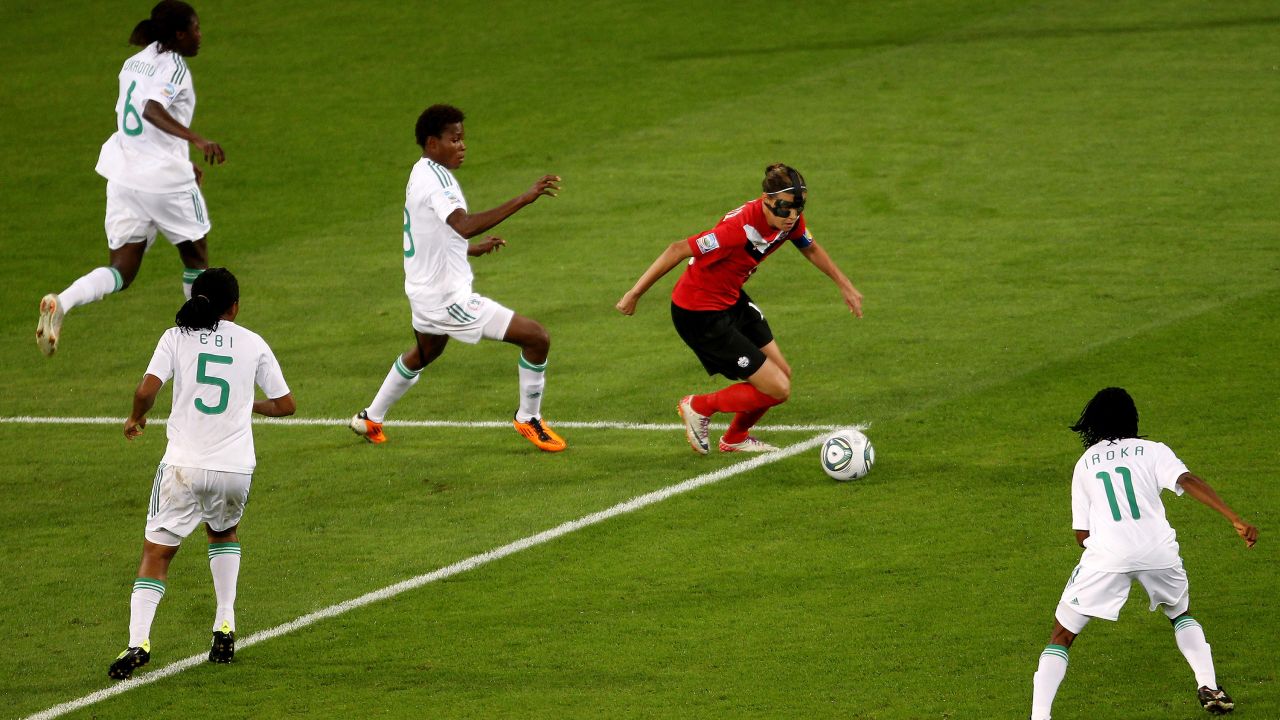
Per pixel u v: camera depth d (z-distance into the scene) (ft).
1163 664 77.41
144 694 78.69
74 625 87.61
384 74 252.62
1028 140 198.59
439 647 83.10
